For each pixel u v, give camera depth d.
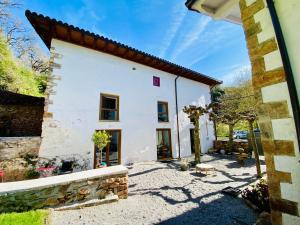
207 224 3.70
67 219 3.65
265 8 1.96
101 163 8.80
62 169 7.78
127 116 10.44
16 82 15.14
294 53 1.66
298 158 1.58
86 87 9.16
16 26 22.36
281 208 1.67
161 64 12.13
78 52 9.25
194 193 5.65
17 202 3.72
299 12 1.64
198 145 10.43
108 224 3.59
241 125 27.83
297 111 1.57
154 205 4.70
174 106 13.16
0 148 6.41
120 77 10.58
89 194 4.49
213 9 2.82
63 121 8.23
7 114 10.49
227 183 6.64
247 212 4.16
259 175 7.38
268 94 1.86
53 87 8.25
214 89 28.55
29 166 6.96
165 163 10.48
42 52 28.05
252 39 2.06
